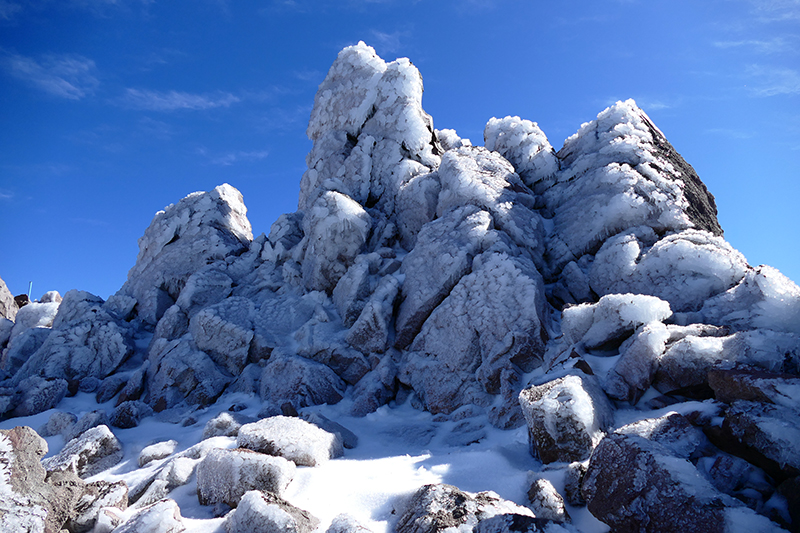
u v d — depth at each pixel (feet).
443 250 24.95
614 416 15.08
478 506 10.59
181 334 29.76
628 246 22.34
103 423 22.56
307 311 28.32
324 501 12.82
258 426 16.44
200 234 35.47
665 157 27.27
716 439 11.60
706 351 14.12
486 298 22.39
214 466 13.82
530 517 9.49
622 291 21.71
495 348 21.01
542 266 25.48
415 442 18.94
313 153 36.65
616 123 29.14
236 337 26.99
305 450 15.28
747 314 16.24
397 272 27.63
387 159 33.14
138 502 14.44
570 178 28.76
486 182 27.58
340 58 36.86
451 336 22.59
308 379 23.71
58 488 12.77
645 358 15.52
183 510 13.67
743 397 11.98
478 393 21.03
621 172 25.38
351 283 27.25
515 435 16.88
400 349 24.84
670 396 15.05
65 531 12.34
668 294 20.24
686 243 20.49
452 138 38.58
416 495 11.48
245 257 34.35
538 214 27.66
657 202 24.00
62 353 28.48
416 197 30.25
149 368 27.48
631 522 9.90
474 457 14.84
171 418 23.82
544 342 20.81
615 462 10.85
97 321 30.07
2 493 11.21
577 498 11.87
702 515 8.98
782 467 9.96
